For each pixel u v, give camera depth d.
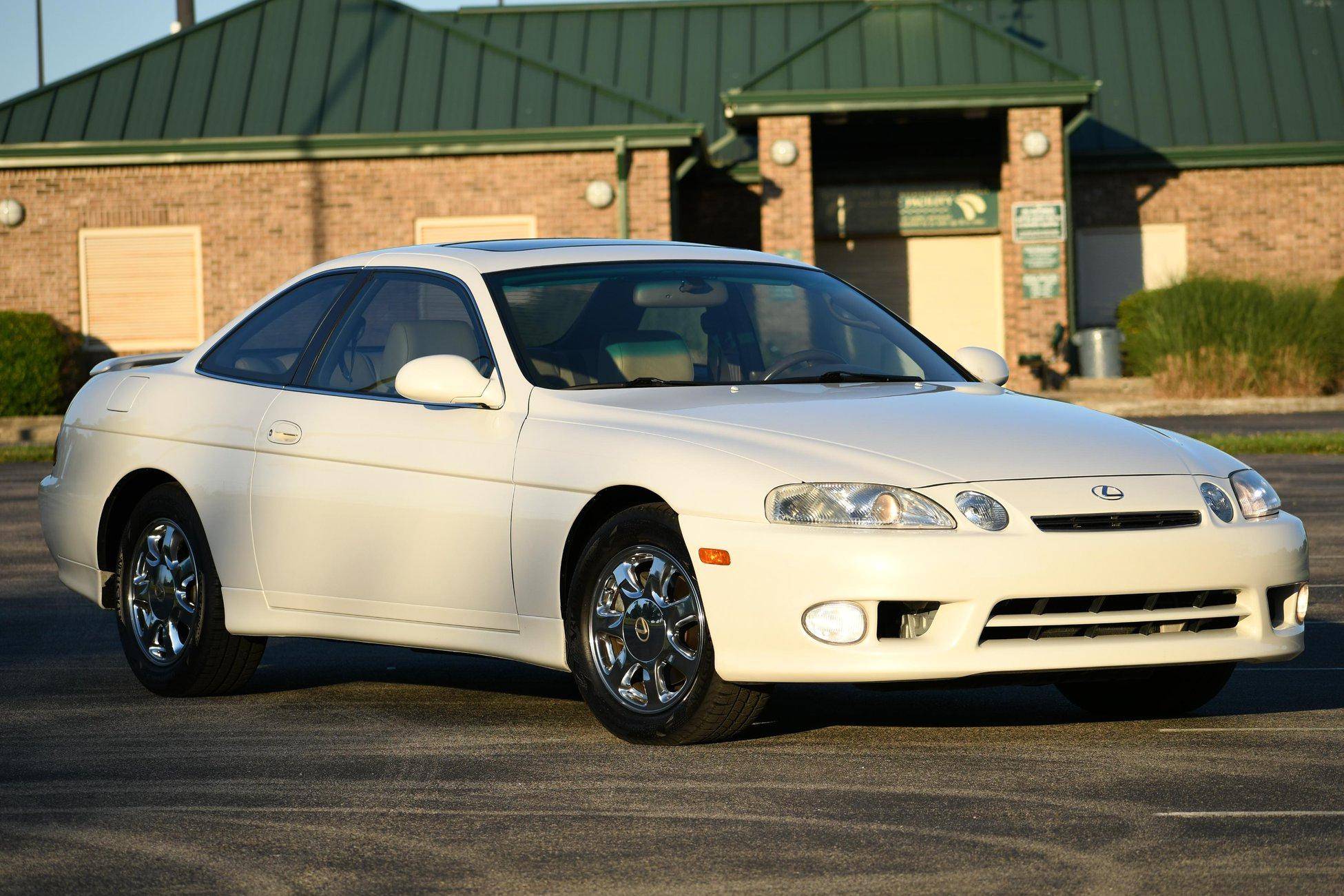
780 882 5.42
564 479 7.77
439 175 36.94
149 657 9.46
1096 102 43.44
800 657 7.05
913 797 6.55
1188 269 38.56
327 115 37.31
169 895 5.44
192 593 9.38
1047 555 7.02
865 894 5.27
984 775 6.93
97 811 6.59
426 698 9.12
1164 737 7.70
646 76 45.22
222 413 9.38
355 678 9.91
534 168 36.81
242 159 36.84
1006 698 8.91
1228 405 32.38
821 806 6.42
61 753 7.74
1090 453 7.53
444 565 8.27
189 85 38.03
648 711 7.57
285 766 7.38
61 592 13.57
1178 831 5.97
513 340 8.41
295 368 9.29
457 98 37.34
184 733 8.20
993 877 5.43
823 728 8.02
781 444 7.41
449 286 8.90
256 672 10.18
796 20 46.28
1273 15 44.66
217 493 9.20
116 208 37.16
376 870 5.68
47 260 37.22
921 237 41.75
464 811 6.47
